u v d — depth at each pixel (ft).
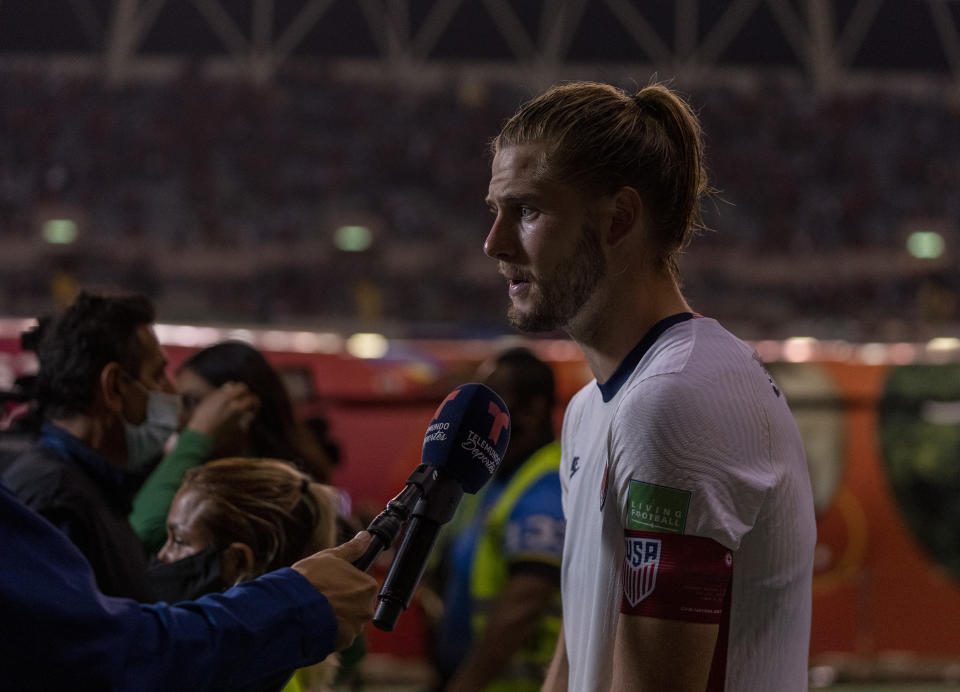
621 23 104.17
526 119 4.35
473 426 4.26
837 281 79.87
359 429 24.14
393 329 41.06
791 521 4.10
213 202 85.51
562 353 23.85
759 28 103.71
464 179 88.33
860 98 97.09
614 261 4.30
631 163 4.25
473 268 79.00
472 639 8.92
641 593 3.88
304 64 98.84
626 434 4.04
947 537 24.48
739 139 93.35
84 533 6.00
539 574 7.89
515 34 104.22
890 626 24.58
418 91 97.35
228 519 5.59
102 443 6.60
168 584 5.48
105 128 90.74
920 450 24.61
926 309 76.89
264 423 8.14
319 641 3.69
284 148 90.38
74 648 3.24
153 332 6.91
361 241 79.00
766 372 4.33
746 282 79.10
